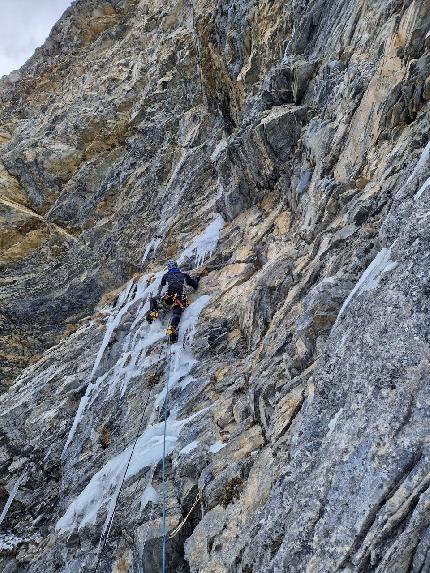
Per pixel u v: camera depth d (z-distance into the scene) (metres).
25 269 19.53
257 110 11.95
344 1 10.53
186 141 18.39
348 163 8.00
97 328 13.38
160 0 27.97
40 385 11.95
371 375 3.79
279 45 12.83
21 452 10.64
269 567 3.59
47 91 31.11
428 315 3.66
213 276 10.89
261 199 12.15
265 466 4.83
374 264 4.86
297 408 4.95
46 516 9.23
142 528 5.85
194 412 7.31
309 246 7.93
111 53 28.02
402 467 3.11
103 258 18.17
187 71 20.19
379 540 2.97
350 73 8.85
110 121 21.62
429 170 4.98
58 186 21.34
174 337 9.45
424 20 6.95
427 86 6.51
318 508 3.48
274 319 7.21
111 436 8.78
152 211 17.77
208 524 5.04
